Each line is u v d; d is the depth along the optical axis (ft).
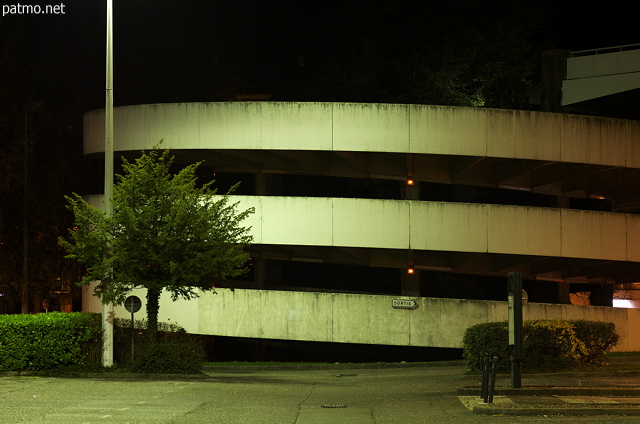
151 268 75.61
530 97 144.15
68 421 42.65
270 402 52.90
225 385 64.54
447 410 47.98
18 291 150.51
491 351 69.67
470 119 106.01
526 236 105.29
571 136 107.86
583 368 70.90
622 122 109.81
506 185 117.29
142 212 74.28
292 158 114.32
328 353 140.97
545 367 69.97
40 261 146.00
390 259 114.62
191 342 75.05
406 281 113.19
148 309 78.59
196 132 107.96
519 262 111.96
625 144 109.70
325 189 160.76
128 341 80.74
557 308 104.78
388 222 103.65
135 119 110.83
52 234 145.48
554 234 106.11
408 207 103.76
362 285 154.40
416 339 102.53
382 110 105.29
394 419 44.47
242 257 76.74
